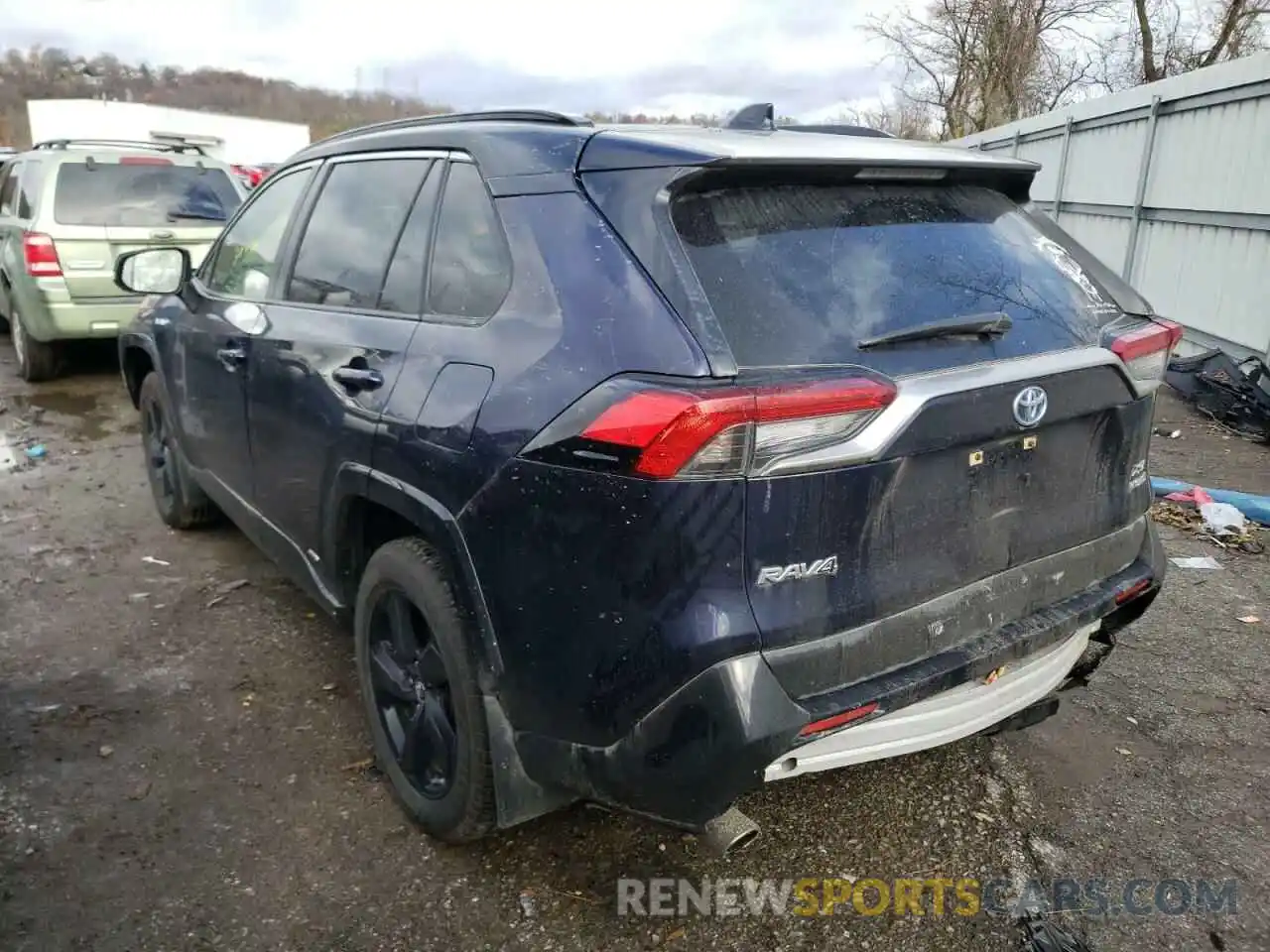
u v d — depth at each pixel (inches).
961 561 89.1
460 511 91.4
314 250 130.5
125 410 300.8
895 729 89.2
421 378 98.7
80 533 197.5
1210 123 310.0
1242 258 291.4
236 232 159.8
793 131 108.0
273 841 107.7
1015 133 498.9
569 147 92.8
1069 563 100.0
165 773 119.4
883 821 112.3
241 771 120.1
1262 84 280.1
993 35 828.0
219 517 199.2
